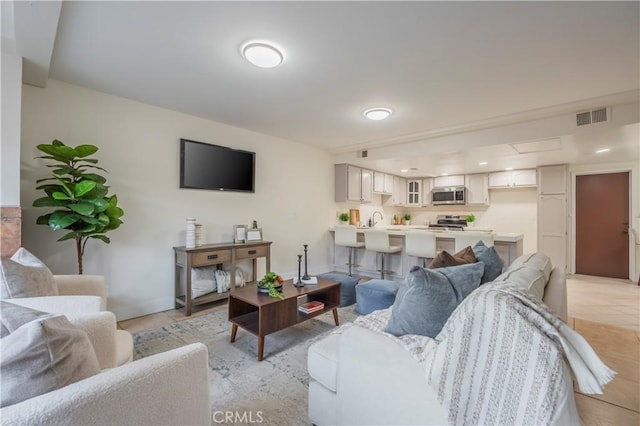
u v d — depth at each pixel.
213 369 2.11
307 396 1.82
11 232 2.02
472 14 1.76
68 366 0.80
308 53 2.19
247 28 1.90
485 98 2.99
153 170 3.28
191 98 3.06
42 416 0.67
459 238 3.88
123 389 0.81
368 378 1.25
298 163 4.98
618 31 1.91
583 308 3.51
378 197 7.16
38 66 2.24
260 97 3.03
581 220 5.54
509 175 6.08
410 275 1.36
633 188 5.10
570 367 0.94
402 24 1.86
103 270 2.93
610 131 3.23
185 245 3.51
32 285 1.53
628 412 1.61
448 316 1.31
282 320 2.40
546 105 3.16
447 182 6.93
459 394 1.01
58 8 1.59
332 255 5.68
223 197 3.95
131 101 3.11
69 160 2.43
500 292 1.06
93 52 2.19
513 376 0.94
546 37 1.98
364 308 3.08
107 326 1.25
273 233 4.59
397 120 3.69
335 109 3.35
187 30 1.92
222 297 3.49
